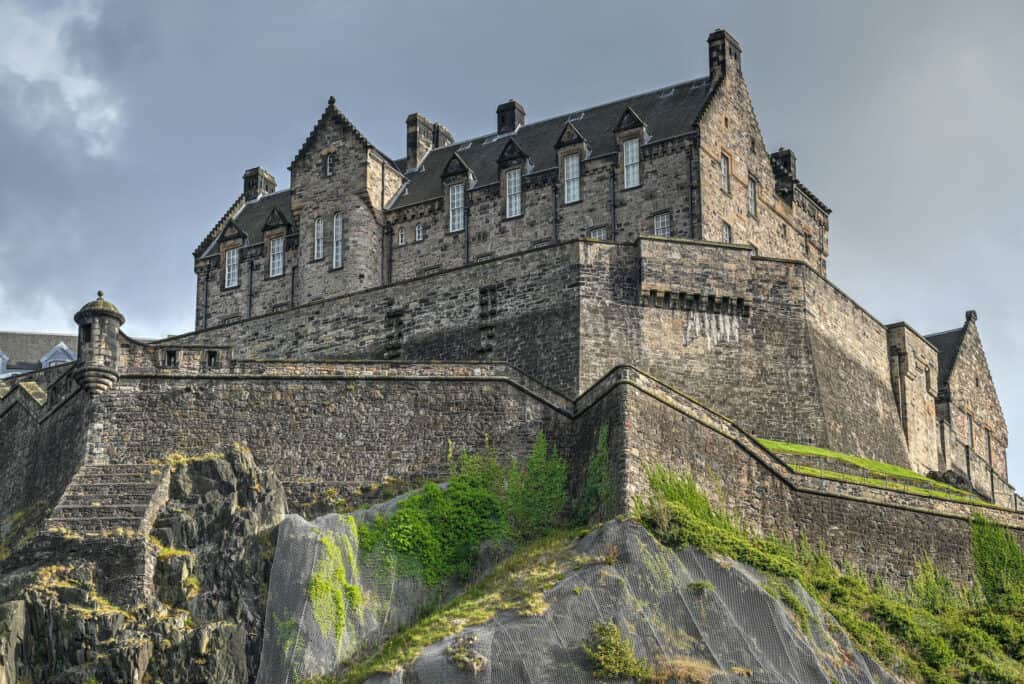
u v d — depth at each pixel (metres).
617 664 63.75
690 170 93.12
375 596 70.44
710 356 85.38
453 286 87.25
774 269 88.25
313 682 66.94
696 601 66.88
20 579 69.56
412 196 104.06
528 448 76.44
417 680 64.06
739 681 64.25
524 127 105.00
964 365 108.56
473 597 68.88
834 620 69.56
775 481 76.31
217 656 67.38
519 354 84.25
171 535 71.81
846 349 91.88
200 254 111.38
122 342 78.94
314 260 103.50
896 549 77.75
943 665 70.56
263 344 91.88
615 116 99.56
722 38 98.88
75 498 73.06
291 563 70.25
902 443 95.38
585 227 95.44
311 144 105.50
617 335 83.88
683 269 85.94
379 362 78.44
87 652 66.69
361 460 76.56
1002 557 80.69
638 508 70.25
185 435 77.12
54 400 82.69
